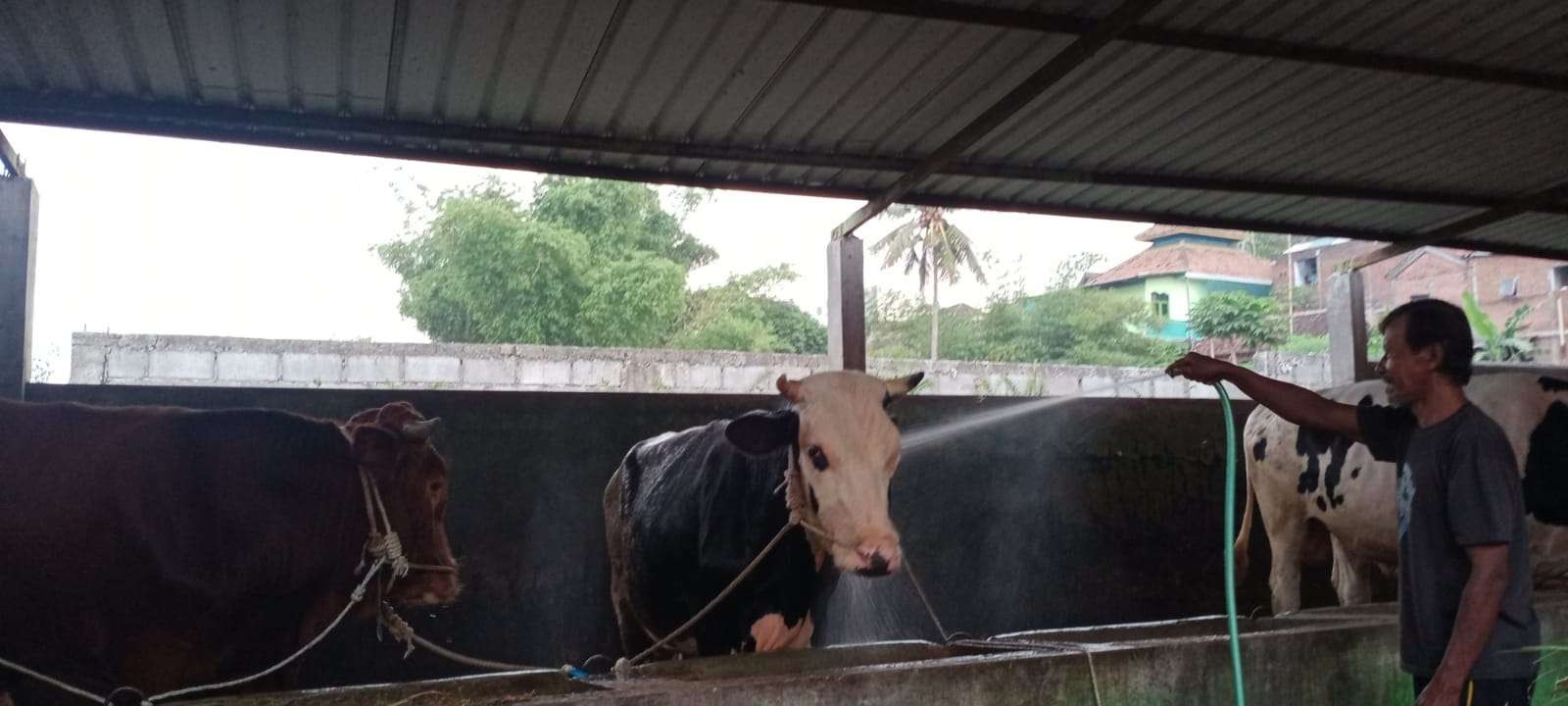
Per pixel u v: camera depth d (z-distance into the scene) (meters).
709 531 4.46
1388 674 3.65
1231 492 3.07
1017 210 7.43
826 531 3.84
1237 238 41.38
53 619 3.22
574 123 5.78
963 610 7.07
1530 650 2.63
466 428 6.12
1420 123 6.36
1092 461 7.45
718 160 6.26
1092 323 29.69
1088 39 4.85
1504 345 17.94
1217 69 5.49
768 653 3.30
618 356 14.55
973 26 4.88
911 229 28.64
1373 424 3.00
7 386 5.14
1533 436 4.93
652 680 3.01
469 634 6.06
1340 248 33.69
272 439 3.68
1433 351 2.70
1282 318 28.64
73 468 3.33
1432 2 4.94
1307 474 6.06
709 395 6.64
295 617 3.72
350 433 3.94
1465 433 2.63
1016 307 30.28
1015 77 5.46
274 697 2.71
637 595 5.16
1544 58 5.57
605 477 6.39
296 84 5.20
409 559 3.88
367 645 5.82
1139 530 7.54
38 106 5.15
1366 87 5.79
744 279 25.27
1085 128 6.18
